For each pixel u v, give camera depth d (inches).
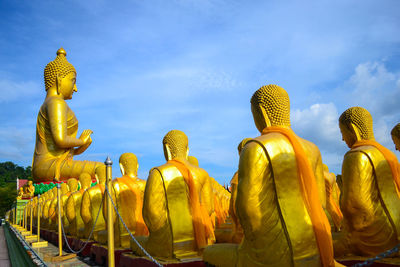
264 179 180.7
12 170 5093.5
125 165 414.0
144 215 294.7
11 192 2418.8
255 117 214.5
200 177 293.7
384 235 251.9
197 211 287.4
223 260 205.6
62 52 984.3
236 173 299.7
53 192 793.6
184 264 270.5
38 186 930.1
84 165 935.0
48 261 456.8
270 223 179.5
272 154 179.9
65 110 917.2
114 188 393.4
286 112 206.5
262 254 181.0
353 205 258.5
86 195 475.5
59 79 939.3
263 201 180.7
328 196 325.1
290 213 176.7
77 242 524.1
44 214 822.5
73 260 464.1
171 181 287.7
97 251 427.8
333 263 177.6
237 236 293.1
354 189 256.8
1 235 1004.6
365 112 281.0
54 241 698.2
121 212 392.8
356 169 255.9
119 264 376.2
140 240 319.3
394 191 255.3
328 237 177.9
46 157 921.5
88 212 477.7
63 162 923.4
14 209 1339.8
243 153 187.3
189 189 289.6
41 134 931.3
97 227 470.9
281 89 209.9
